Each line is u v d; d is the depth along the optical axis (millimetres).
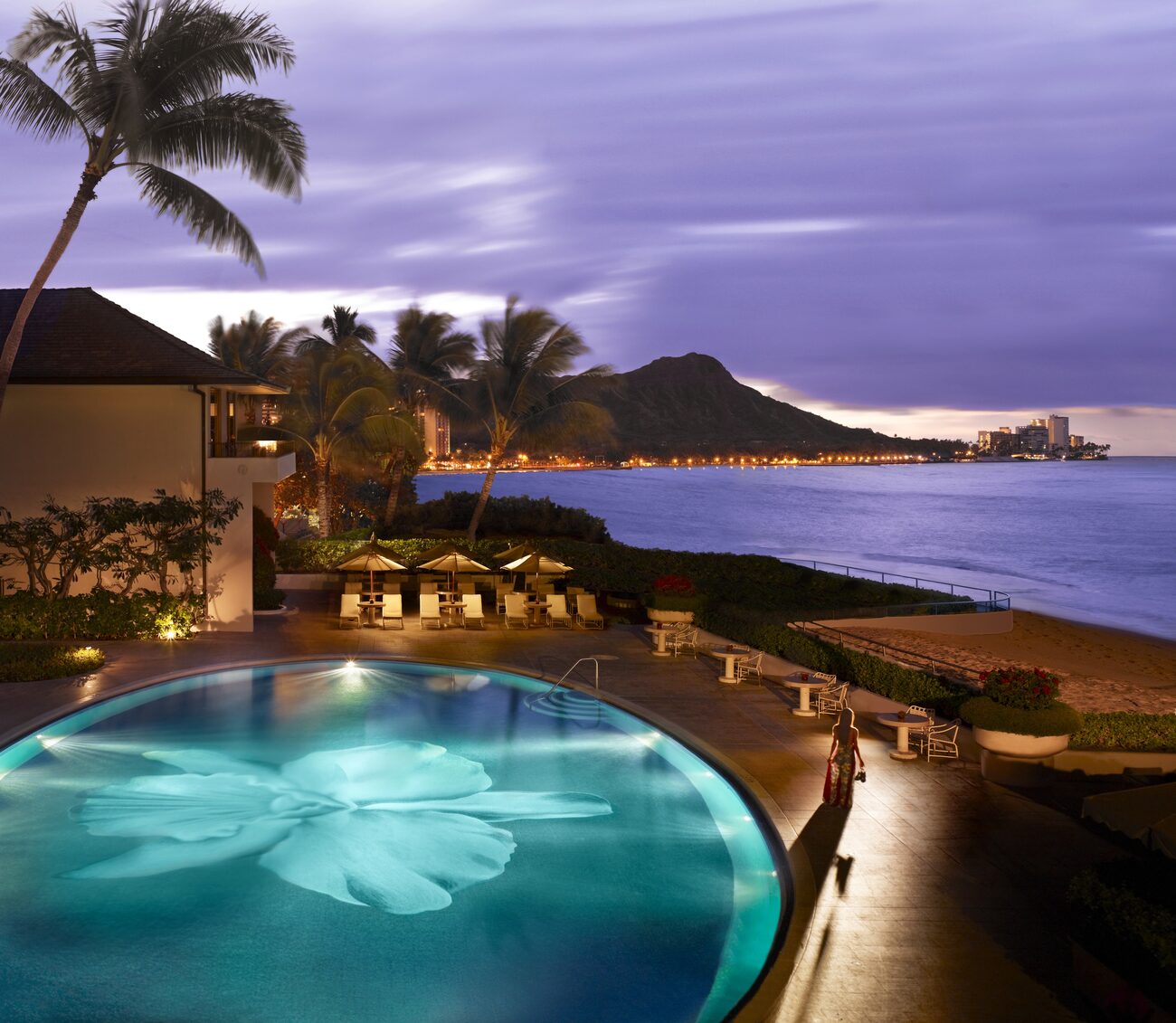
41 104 19906
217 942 8906
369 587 29219
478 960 8648
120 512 21562
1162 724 13977
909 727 14227
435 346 48250
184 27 20203
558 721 16672
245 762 14195
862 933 8984
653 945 8977
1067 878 10227
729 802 12844
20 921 9273
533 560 26203
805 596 31312
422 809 12414
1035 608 45156
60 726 15688
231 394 27328
